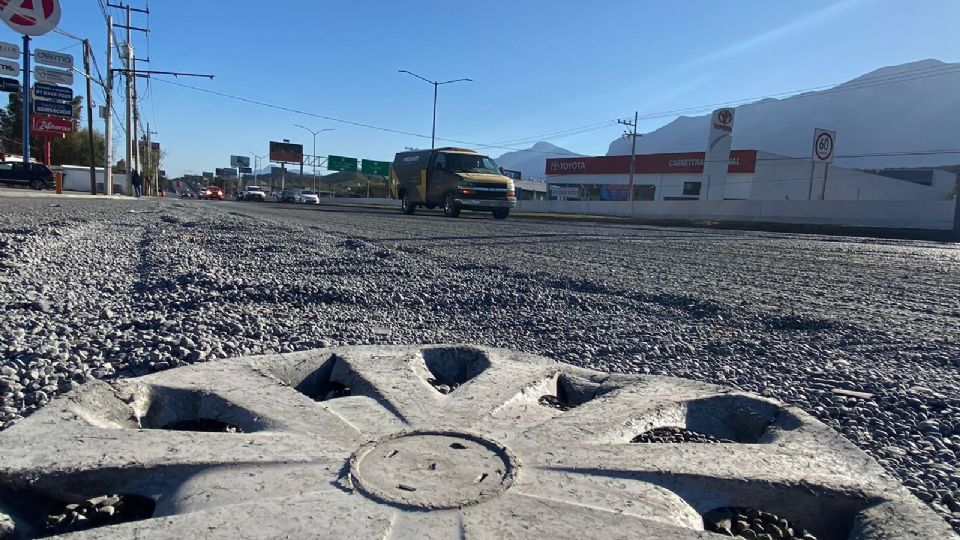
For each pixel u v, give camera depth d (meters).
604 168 69.19
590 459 1.62
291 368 2.40
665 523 1.34
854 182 61.12
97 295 5.24
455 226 17.39
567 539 1.26
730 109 47.78
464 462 1.58
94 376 3.05
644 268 8.31
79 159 71.06
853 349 4.16
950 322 5.11
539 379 2.31
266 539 1.22
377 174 88.31
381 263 7.84
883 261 10.73
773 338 4.43
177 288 5.63
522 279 6.87
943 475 2.23
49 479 1.46
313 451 1.60
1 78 33.69
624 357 3.79
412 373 2.31
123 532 1.24
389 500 1.37
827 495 1.54
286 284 5.92
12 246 7.05
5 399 2.68
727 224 27.02
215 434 1.69
